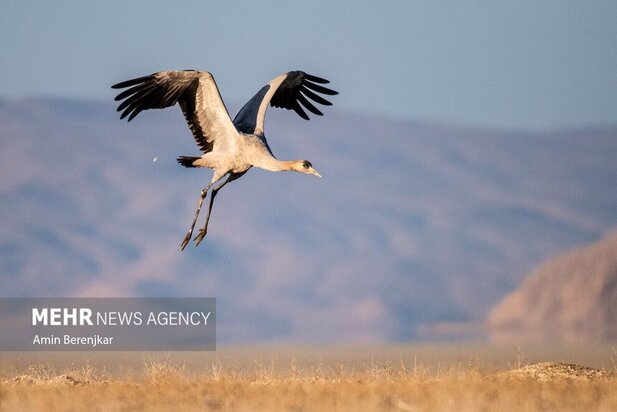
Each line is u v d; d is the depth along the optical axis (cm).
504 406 1267
